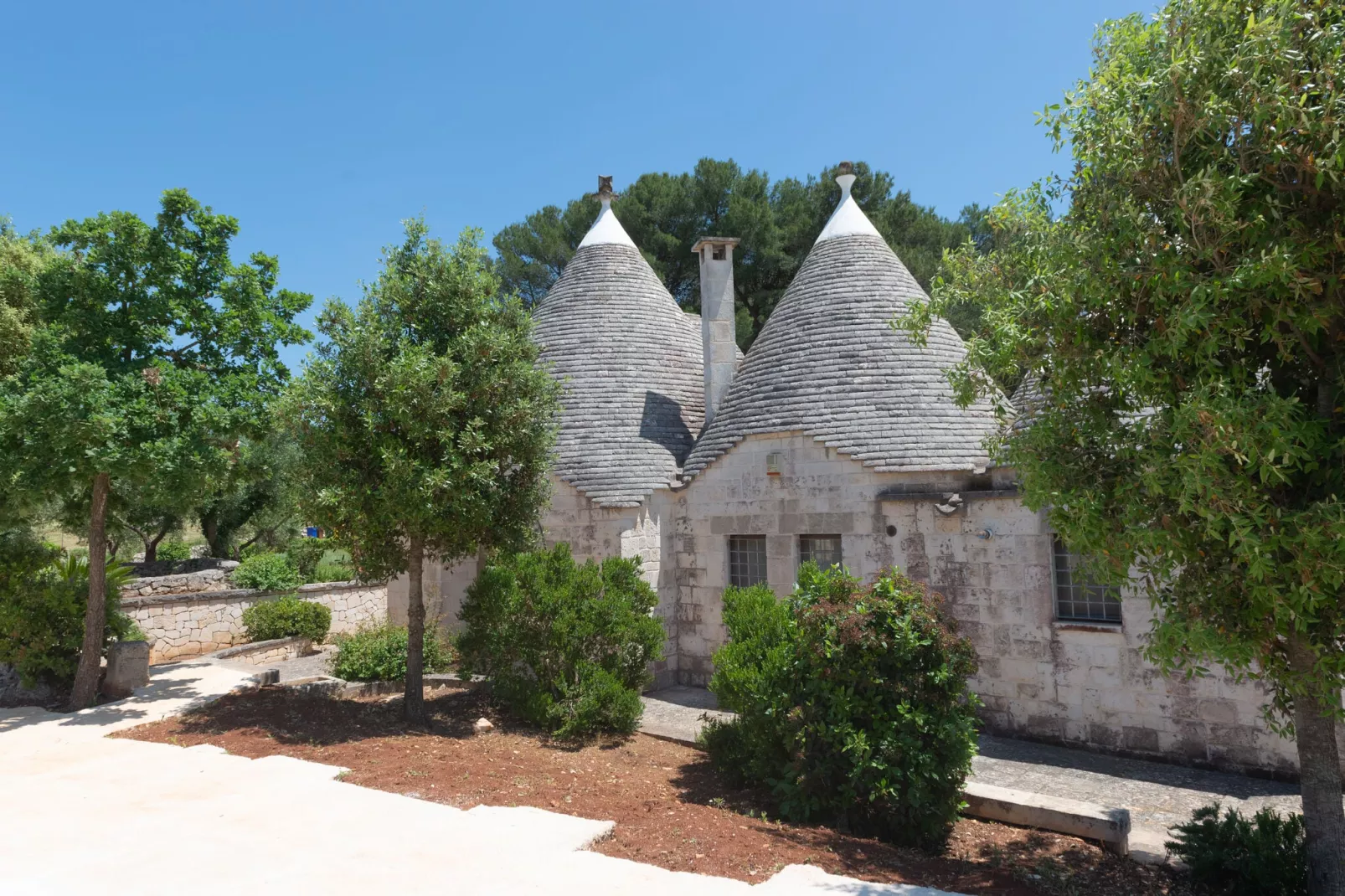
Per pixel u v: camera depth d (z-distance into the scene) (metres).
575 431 17.19
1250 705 11.03
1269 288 5.29
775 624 9.72
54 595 13.39
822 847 7.48
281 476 25.94
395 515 10.79
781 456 15.45
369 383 11.07
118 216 12.41
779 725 8.79
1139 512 5.98
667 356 18.97
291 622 20.91
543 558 12.65
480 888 5.39
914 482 14.17
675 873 5.78
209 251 13.22
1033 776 11.10
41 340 11.91
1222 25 5.70
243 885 5.39
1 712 12.15
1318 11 5.28
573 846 6.44
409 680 11.94
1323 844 6.35
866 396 15.01
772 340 16.91
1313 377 5.96
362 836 6.47
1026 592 12.87
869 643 8.26
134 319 12.22
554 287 20.17
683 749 11.60
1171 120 5.71
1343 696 9.98
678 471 17.12
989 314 7.40
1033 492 6.84
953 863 7.68
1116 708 12.03
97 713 11.80
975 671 8.70
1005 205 7.44
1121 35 6.45
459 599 18.47
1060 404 6.70
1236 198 5.25
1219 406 5.17
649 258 33.69
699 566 16.58
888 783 8.16
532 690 12.21
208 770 8.61
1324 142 5.03
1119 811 8.58
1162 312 5.83
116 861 5.85
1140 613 11.86
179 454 11.42
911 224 33.19
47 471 11.43
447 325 12.04
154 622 19.17
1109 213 6.14
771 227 33.50
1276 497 5.51
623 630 12.32
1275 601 5.23
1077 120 6.67
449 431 10.82
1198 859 7.33
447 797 8.15
